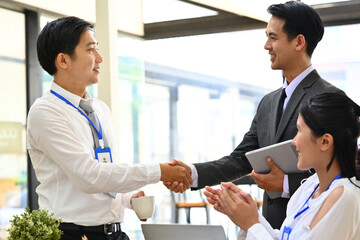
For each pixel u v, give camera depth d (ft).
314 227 5.44
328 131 5.47
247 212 6.10
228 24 20.81
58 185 7.55
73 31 7.73
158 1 22.88
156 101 26.48
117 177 7.42
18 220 6.04
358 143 5.72
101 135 7.93
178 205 22.07
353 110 5.54
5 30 18.76
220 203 6.30
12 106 19.06
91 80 7.94
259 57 27.50
